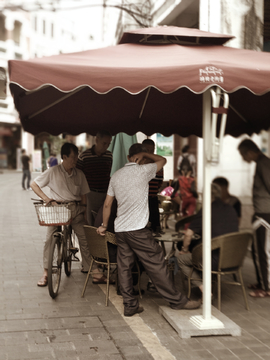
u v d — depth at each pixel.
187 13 11.77
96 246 5.64
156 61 4.22
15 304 5.48
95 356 4.06
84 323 4.89
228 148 9.31
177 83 3.87
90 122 7.64
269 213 5.93
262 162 5.90
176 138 14.45
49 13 57.50
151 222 6.19
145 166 5.21
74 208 6.34
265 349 4.32
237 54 4.78
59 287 6.27
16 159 53.00
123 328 4.77
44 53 57.47
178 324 4.70
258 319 5.19
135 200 5.07
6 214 14.21
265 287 6.05
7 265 7.46
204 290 4.69
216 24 9.09
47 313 5.18
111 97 6.98
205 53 4.61
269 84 3.99
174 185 10.77
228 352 4.23
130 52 4.65
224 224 5.40
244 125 7.88
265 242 5.98
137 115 7.73
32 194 21.59
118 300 5.72
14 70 3.80
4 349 4.16
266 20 9.76
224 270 5.38
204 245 4.68
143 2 13.83
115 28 20.25
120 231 5.13
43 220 5.62
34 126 7.19
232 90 3.91
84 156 7.42
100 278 6.49
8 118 50.47
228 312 5.43
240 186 9.28
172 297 5.15
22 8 12.48
